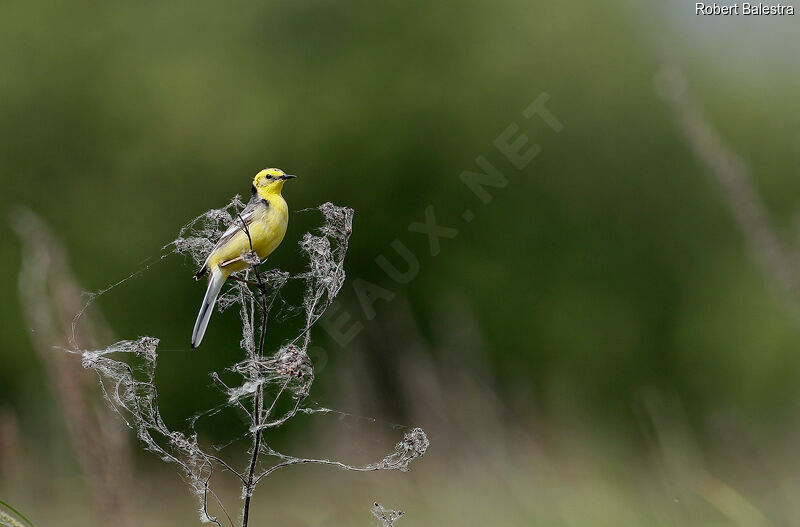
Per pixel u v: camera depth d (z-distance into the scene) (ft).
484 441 25.02
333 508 25.03
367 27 62.03
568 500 22.02
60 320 19.19
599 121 62.03
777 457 22.29
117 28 62.75
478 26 61.62
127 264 59.77
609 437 27.04
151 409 13.88
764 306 56.13
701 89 66.18
